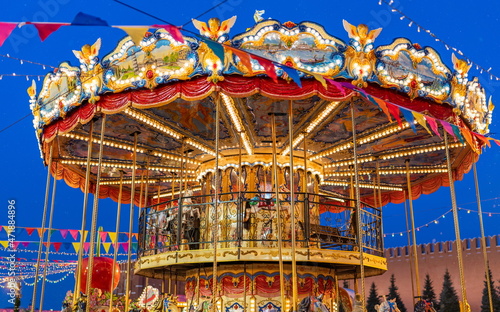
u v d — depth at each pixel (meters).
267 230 18.23
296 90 14.72
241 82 14.70
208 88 14.75
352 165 22.66
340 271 20.14
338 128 18.80
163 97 15.30
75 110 17.02
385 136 19.06
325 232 18.48
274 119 17.97
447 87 16.36
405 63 15.64
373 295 41.34
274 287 17.50
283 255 16.27
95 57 16.00
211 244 19.00
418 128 18.02
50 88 17.67
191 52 14.84
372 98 12.90
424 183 24.91
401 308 39.91
